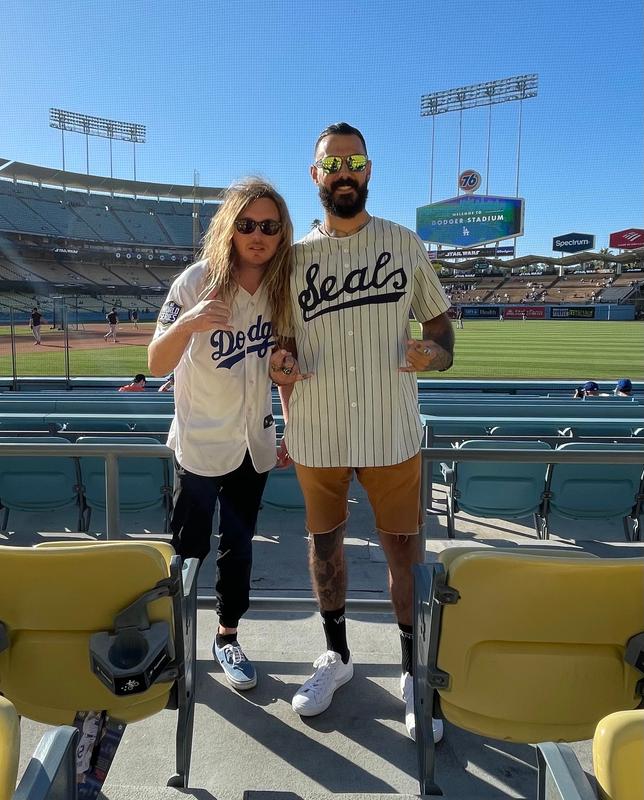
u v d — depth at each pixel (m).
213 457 2.29
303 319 2.14
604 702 1.50
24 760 1.95
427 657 1.56
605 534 4.54
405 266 2.09
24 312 40.19
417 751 1.96
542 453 2.51
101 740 1.61
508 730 1.55
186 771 1.79
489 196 61.03
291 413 2.23
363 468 2.21
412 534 2.27
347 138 1.99
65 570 1.42
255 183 2.12
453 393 10.91
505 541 4.34
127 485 4.22
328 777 1.91
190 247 60.06
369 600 2.82
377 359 2.10
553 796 1.07
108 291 47.91
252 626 2.86
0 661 1.53
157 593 1.47
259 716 2.19
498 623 1.45
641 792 0.94
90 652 1.44
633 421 4.99
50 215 56.47
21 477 4.19
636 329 34.41
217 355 2.23
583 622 1.43
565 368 17.33
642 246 62.19
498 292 65.69
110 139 59.25
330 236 2.12
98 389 12.31
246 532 2.42
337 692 2.32
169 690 1.67
